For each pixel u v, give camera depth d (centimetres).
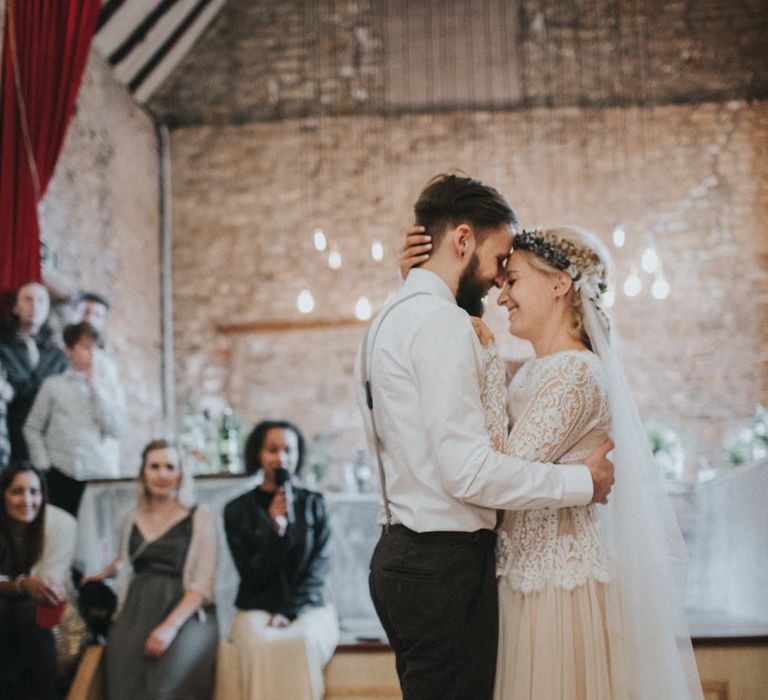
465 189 250
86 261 789
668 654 238
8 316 562
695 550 547
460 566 228
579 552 242
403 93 975
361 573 542
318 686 406
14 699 400
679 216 945
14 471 434
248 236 967
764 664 390
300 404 940
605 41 970
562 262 258
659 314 931
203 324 957
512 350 846
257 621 422
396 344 235
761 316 927
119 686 411
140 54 900
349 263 958
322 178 972
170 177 979
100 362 613
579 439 246
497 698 238
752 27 964
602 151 959
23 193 575
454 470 221
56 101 594
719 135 955
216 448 671
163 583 430
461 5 980
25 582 407
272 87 981
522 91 968
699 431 915
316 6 988
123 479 525
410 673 227
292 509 443
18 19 586
